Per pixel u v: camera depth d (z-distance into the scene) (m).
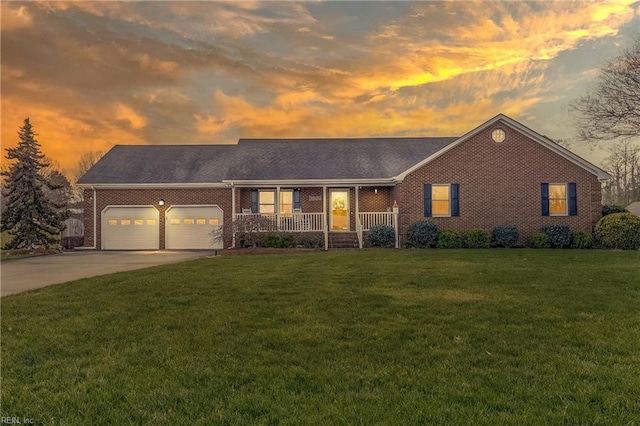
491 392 3.43
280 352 4.46
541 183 18.62
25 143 20.39
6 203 20.09
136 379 3.79
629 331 5.04
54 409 3.27
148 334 5.18
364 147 23.41
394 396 3.38
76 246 22.27
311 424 2.95
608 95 23.27
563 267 10.53
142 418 3.08
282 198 21.39
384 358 4.25
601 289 7.62
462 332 5.10
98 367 4.09
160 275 9.89
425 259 12.49
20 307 6.70
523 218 18.56
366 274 9.61
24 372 4.00
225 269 10.85
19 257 17.17
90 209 21.61
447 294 7.30
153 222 21.56
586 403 3.23
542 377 3.72
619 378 3.67
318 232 19.34
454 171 18.70
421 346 4.61
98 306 6.73
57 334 5.21
